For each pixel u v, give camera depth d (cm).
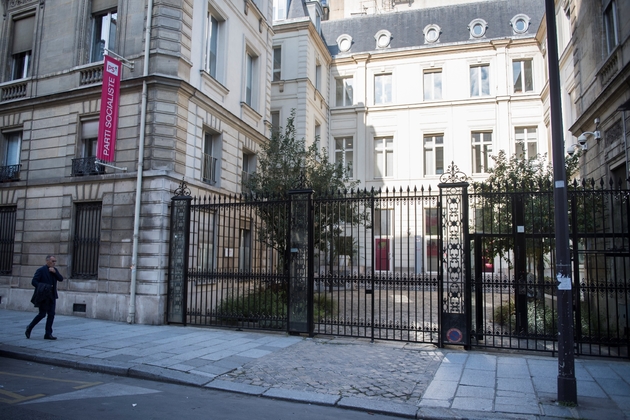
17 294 1340
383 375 703
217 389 643
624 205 1052
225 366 739
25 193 1362
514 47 2522
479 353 848
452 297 890
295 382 664
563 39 1841
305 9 2488
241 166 1550
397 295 2031
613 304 1025
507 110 2489
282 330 1027
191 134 1267
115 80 1189
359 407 571
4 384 629
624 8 1021
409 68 2680
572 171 1352
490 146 2533
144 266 1143
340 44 2873
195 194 1267
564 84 1859
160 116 1188
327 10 3444
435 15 2847
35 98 1364
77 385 637
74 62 1346
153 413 523
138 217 1155
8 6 1516
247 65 1697
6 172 1426
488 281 896
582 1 1314
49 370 724
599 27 1183
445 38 2717
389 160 2692
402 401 590
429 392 625
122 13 1272
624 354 840
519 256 894
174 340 928
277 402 595
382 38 2808
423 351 861
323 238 1372
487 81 2583
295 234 1021
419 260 2211
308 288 996
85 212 1274
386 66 2725
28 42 1489
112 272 1187
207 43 1408
